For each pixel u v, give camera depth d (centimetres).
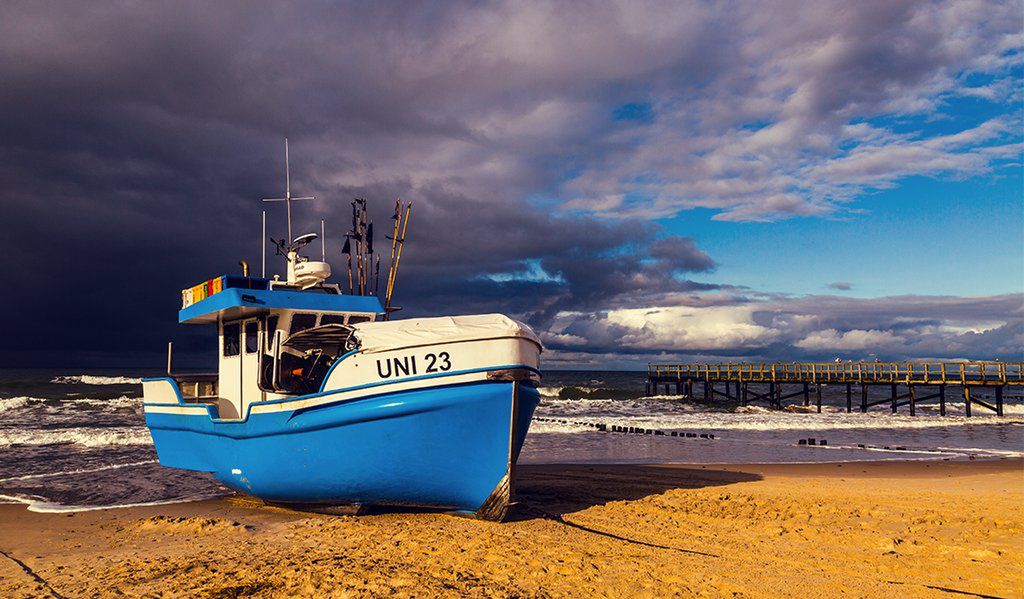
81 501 1250
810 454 2002
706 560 772
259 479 1039
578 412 3916
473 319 902
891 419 3522
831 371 4328
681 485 1348
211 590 671
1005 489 1329
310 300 1099
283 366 1082
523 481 1383
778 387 4538
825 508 1083
